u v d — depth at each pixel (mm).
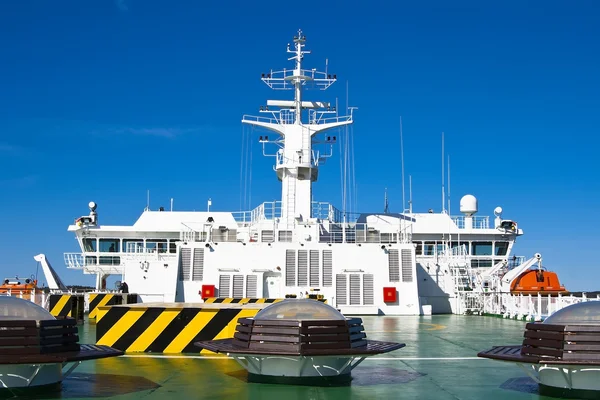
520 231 56781
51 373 12273
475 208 57344
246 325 13539
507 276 48250
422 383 13516
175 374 14336
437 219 56812
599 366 11258
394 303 43094
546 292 44281
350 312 42719
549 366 11719
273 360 13125
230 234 45938
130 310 18484
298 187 48938
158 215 56469
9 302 12258
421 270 46844
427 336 25219
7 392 11672
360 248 43812
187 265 43812
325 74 50438
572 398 11820
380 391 12500
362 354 12570
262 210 47250
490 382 13695
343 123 50375
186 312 18438
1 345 11492
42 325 11938
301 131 49719
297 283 43250
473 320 36938
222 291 43125
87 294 40438
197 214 56906
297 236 45312
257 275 43250
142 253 54156
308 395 11953
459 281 48938
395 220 55750
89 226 55031
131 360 16688
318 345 12828
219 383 13180
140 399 11438
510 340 23422
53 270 50094
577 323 11969
